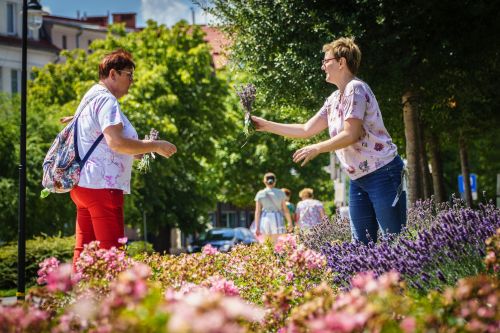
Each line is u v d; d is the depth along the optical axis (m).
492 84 20.12
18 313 3.56
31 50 62.41
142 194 42.62
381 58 17.06
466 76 20.05
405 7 17.02
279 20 17.28
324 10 17.27
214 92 47.44
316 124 7.49
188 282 6.13
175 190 45.72
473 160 41.28
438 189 25.66
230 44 18.53
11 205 29.50
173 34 48.41
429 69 18.14
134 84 44.69
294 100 17.44
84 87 44.81
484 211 6.99
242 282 6.66
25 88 13.70
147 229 44.53
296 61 16.84
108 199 6.93
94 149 6.96
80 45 72.19
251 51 17.59
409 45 17.62
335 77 7.29
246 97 7.54
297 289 5.76
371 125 7.16
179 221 46.25
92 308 3.69
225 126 47.88
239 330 2.87
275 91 17.39
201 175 48.53
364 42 17.05
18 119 31.52
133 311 3.22
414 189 18.56
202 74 47.34
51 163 7.02
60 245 21.03
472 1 17.20
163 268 6.48
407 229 7.27
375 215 7.46
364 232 7.46
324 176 55.72
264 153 54.16
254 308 4.59
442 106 21.95
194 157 46.91
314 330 2.98
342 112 7.19
